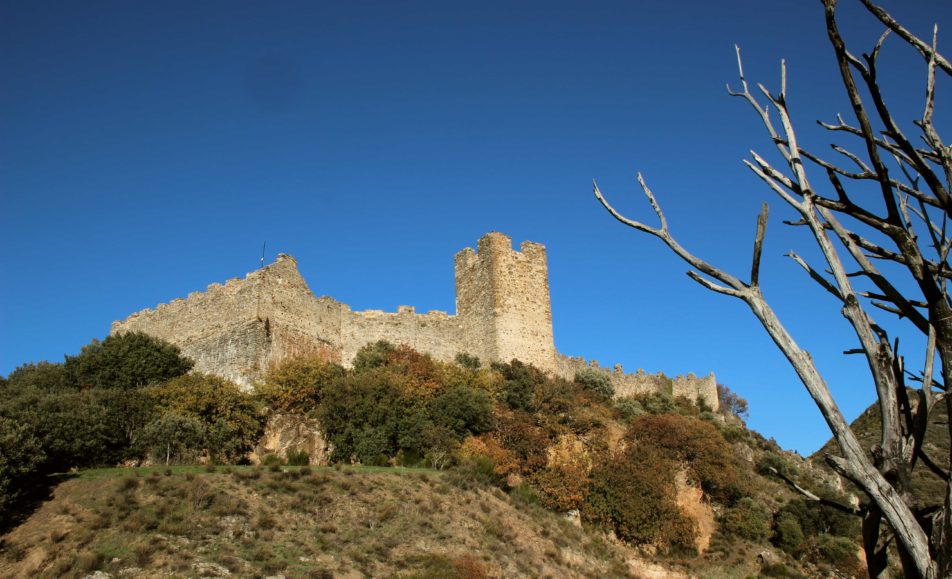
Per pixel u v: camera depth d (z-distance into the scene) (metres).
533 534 44.28
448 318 70.12
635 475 53.75
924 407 9.33
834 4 9.06
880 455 9.09
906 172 10.35
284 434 49.56
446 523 40.34
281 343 57.62
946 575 8.09
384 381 52.84
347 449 48.44
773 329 9.80
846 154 10.94
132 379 53.62
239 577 30.12
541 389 61.41
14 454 34.12
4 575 28.44
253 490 38.03
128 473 37.59
